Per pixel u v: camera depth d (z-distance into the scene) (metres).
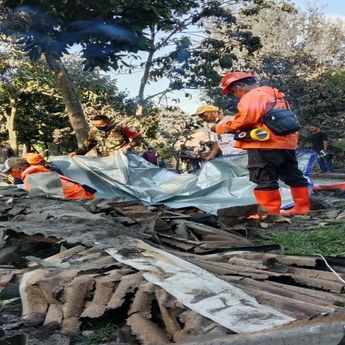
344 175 13.26
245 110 6.59
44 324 3.46
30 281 3.69
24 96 22.77
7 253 4.70
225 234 5.43
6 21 8.76
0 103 22.66
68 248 4.51
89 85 22.39
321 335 2.38
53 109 23.80
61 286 3.55
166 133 24.05
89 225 4.74
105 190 8.17
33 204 5.77
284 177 7.10
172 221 5.66
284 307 3.05
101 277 3.59
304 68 29.27
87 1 8.55
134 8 8.99
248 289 3.32
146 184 8.14
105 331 3.40
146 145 20.64
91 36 9.01
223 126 6.80
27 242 4.82
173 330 3.04
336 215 7.30
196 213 6.65
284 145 6.72
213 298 3.08
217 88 21.86
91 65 9.99
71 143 25.44
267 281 3.63
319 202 8.09
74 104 13.28
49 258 4.16
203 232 5.41
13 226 4.76
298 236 5.92
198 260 4.07
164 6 9.54
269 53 29.27
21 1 8.34
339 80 28.52
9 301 4.02
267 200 6.74
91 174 8.24
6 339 3.08
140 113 20.69
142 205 5.83
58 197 6.16
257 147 6.72
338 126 27.39
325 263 3.93
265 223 6.58
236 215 6.43
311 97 28.19
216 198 7.65
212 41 20.30
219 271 3.76
